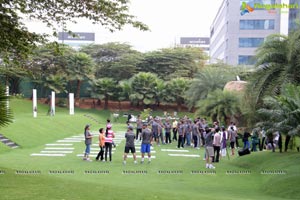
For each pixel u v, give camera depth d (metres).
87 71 61.53
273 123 17.50
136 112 63.41
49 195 8.11
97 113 61.25
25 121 32.47
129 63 67.44
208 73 44.84
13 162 18.50
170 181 14.46
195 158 21.16
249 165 18.28
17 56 13.34
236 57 71.31
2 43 11.96
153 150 24.67
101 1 10.56
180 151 24.34
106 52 71.56
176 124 31.25
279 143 20.11
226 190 12.98
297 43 19.84
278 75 20.19
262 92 20.36
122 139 31.59
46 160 19.38
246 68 48.00
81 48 73.00
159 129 28.22
